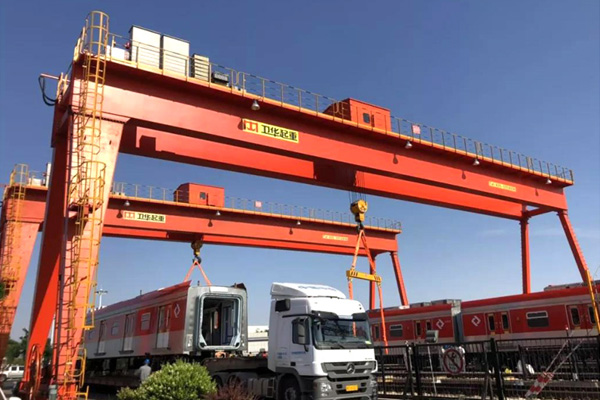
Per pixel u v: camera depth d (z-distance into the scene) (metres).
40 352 15.36
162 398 9.68
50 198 15.52
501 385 12.66
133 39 15.02
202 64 16.11
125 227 23.81
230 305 16.50
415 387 15.84
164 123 14.80
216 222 26.34
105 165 12.88
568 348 15.52
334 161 18.45
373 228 32.41
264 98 16.55
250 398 10.31
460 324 25.62
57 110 15.57
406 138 20.11
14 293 20.70
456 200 25.67
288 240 28.52
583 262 25.41
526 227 28.94
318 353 11.58
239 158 19.25
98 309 23.30
